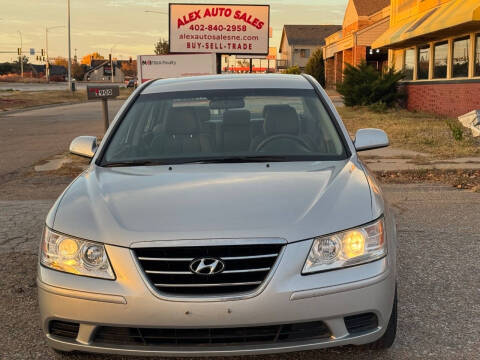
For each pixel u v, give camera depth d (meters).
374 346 3.36
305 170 3.63
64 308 2.96
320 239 2.92
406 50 23.33
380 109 21.69
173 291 2.87
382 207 3.23
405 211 6.79
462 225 6.12
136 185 3.49
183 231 2.91
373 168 9.39
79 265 2.99
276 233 2.89
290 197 3.17
